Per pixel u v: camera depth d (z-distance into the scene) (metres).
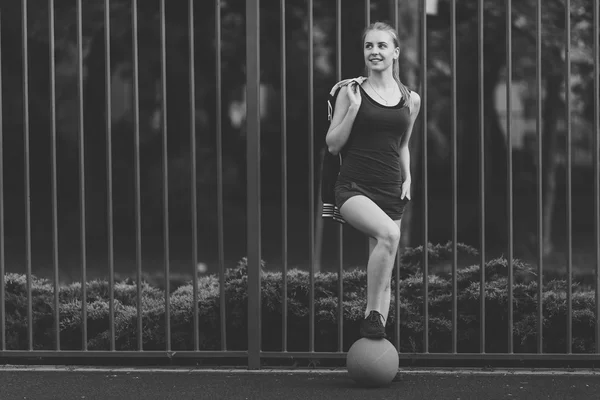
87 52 16.77
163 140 8.24
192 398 7.34
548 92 16.67
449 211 17.33
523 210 17.30
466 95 16.81
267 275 9.27
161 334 8.89
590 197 17.14
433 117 16.84
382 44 7.46
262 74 16.92
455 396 7.34
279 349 8.85
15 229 17.70
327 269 16.73
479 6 7.99
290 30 16.53
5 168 17.70
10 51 16.98
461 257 12.77
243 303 8.88
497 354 8.15
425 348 8.16
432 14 16.08
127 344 8.91
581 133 17.02
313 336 8.24
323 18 16.20
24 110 8.30
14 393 7.53
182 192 17.62
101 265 16.94
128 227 17.67
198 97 17.17
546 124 16.81
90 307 9.20
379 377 7.55
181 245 17.61
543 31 16.11
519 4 15.99
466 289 9.02
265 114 17.22
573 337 8.66
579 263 16.59
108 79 8.28
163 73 8.22
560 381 7.87
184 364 8.84
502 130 17.09
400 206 7.62
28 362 8.95
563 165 17.22
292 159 17.39
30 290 8.41
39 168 17.66
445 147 17.11
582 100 16.72
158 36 16.70
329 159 7.69
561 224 17.28
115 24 16.53
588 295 9.09
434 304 9.02
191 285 10.27
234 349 8.88
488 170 17.41
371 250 7.69
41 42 16.89
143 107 17.28
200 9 16.77
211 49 16.88
